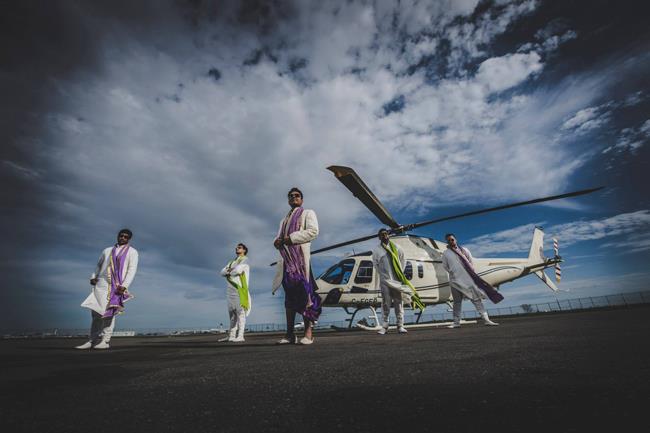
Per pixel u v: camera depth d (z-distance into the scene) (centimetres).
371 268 914
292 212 378
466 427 70
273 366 179
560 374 112
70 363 231
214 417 87
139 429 80
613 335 219
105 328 423
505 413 77
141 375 165
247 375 152
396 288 520
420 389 105
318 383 125
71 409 100
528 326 402
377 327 838
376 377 129
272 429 76
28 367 209
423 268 919
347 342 340
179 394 117
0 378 162
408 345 258
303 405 95
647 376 101
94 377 161
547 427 66
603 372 111
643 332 222
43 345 572
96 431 79
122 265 442
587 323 351
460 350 200
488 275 1046
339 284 913
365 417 81
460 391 100
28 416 93
